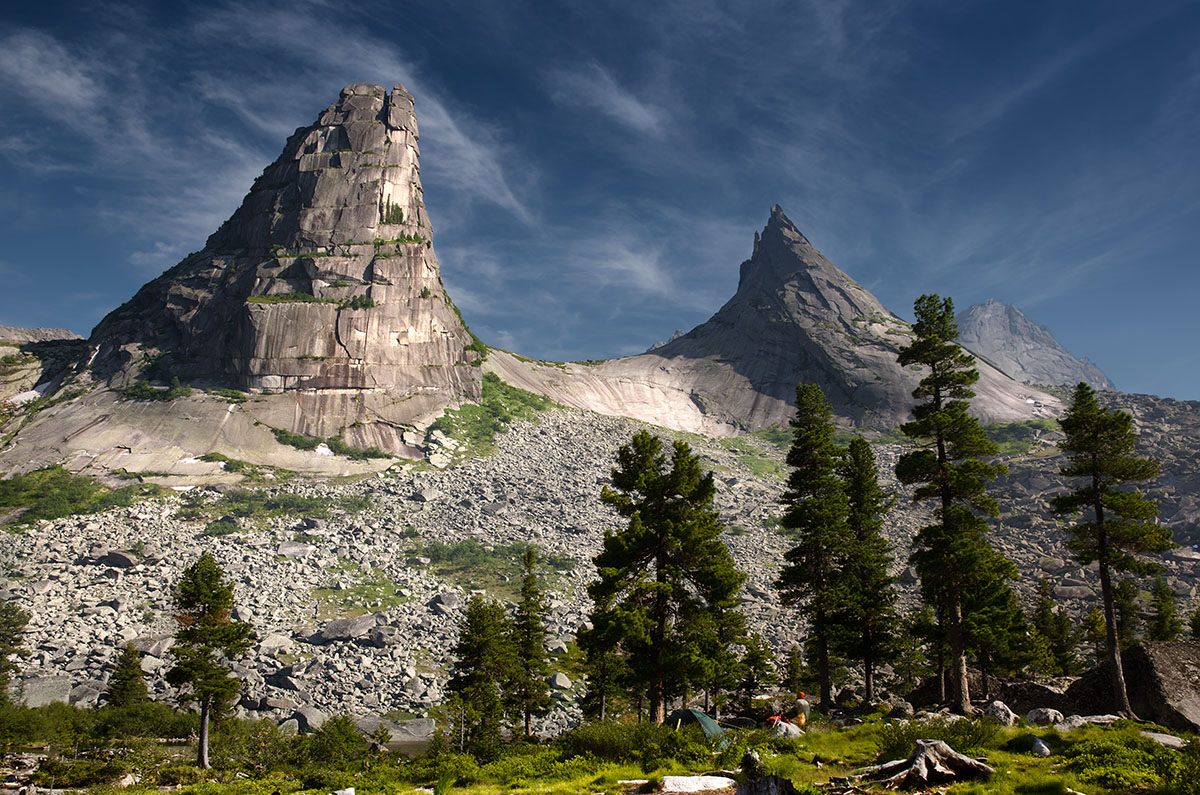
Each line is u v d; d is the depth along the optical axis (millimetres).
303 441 165875
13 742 55875
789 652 79812
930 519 145875
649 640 39875
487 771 29422
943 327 46031
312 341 184250
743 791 18844
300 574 105812
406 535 125188
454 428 182750
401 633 90562
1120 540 38750
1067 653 75125
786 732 32719
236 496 137250
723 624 58188
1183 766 21516
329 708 73312
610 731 31750
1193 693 34500
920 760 22453
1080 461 40906
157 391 174375
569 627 93438
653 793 23766
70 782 38188
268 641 84375
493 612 58938
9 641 77938
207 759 51625
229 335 187125
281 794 30828
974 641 43375
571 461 176750
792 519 50438
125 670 67938
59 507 127125
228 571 104188
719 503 158125
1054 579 113562
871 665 51469
